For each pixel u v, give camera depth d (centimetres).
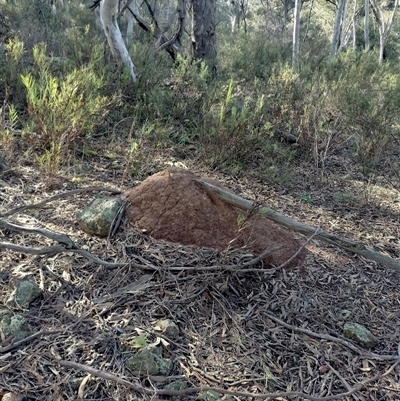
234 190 461
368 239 411
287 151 572
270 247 334
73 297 273
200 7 818
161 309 272
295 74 729
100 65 617
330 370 258
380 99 755
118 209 336
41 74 497
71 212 351
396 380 258
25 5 1079
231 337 266
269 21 2248
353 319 301
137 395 221
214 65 840
